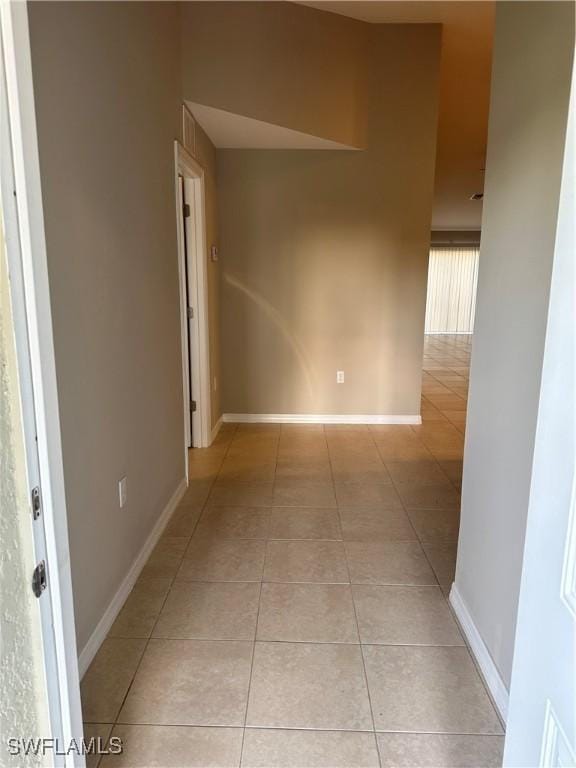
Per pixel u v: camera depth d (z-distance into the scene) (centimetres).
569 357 72
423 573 235
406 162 434
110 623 196
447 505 307
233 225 449
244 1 323
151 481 256
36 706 92
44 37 144
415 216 444
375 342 468
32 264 86
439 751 145
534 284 139
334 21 380
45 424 90
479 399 183
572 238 72
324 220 446
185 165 326
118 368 207
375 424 481
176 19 295
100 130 186
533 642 82
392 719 156
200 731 151
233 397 482
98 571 187
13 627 84
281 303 462
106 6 191
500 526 161
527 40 144
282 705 160
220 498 315
